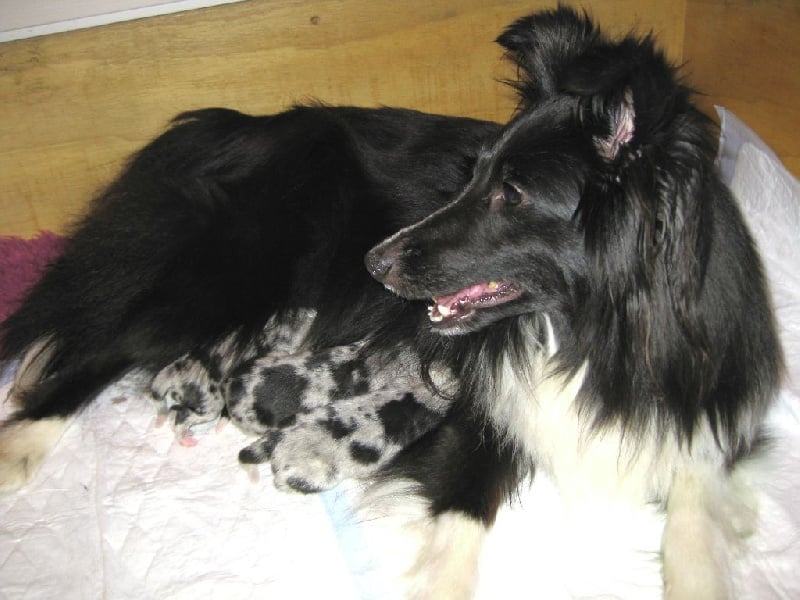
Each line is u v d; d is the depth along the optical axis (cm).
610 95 47
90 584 56
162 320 70
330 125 74
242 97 86
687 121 46
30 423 66
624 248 49
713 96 90
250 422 67
